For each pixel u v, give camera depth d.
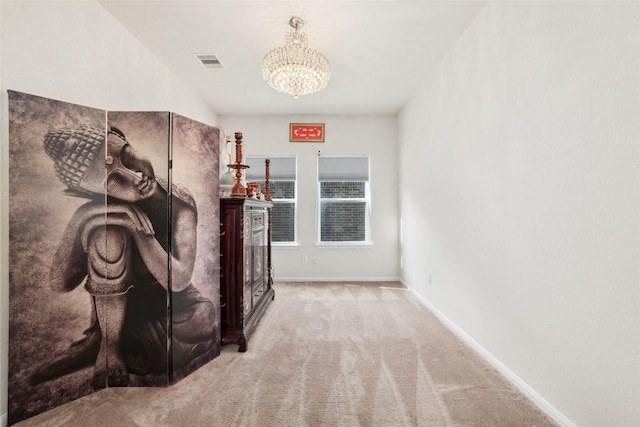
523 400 1.68
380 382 1.86
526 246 1.73
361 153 4.66
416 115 3.73
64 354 1.70
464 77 2.47
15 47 1.59
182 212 1.97
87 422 1.54
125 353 1.88
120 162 1.90
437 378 1.90
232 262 2.35
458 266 2.58
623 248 1.18
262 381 1.89
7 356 1.56
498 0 1.99
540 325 1.63
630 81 1.15
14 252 1.54
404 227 4.30
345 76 3.34
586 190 1.34
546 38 1.56
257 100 4.09
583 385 1.37
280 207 4.76
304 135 4.66
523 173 1.75
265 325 2.81
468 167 2.39
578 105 1.37
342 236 4.79
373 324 2.83
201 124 2.11
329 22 2.39
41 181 1.62
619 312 1.20
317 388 1.80
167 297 1.87
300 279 4.64
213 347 2.18
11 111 1.52
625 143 1.17
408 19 2.34
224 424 1.50
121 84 2.43
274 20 2.38
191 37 2.62
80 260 1.77
